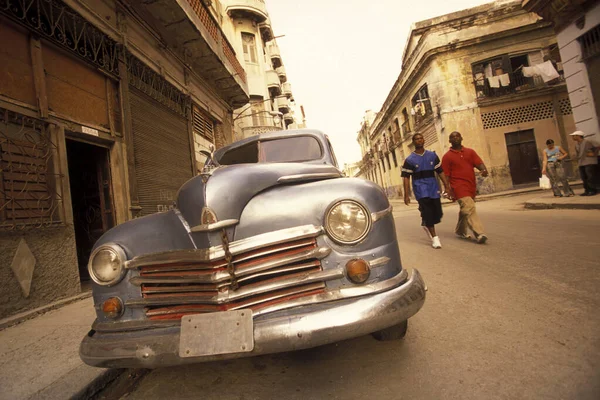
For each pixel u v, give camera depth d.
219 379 2.12
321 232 1.82
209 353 1.57
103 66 6.04
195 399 1.93
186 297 1.79
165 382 2.17
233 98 14.22
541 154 16.70
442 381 1.78
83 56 5.56
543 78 15.45
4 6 4.20
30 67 4.50
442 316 2.62
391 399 1.68
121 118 6.41
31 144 4.30
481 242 5.06
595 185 8.88
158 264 1.88
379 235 1.82
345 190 1.88
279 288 1.72
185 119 9.61
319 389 1.86
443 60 17.14
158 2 7.34
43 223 4.25
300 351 2.36
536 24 16.31
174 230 1.93
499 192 15.99
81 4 5.57
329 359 2.19
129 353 1.66
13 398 2.01
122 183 6.17
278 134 3.34
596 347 1.91
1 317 3.56
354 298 1.68
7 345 2.92
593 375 1.67
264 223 1.82
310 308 1.66
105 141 5.96
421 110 19.66
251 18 21.53
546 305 2.58
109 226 6.00
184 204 1.91
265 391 1.91
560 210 7.81
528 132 16.89
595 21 8.80
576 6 9.06
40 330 3.26
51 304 4.08
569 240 4.61
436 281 3.50
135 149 6.91
